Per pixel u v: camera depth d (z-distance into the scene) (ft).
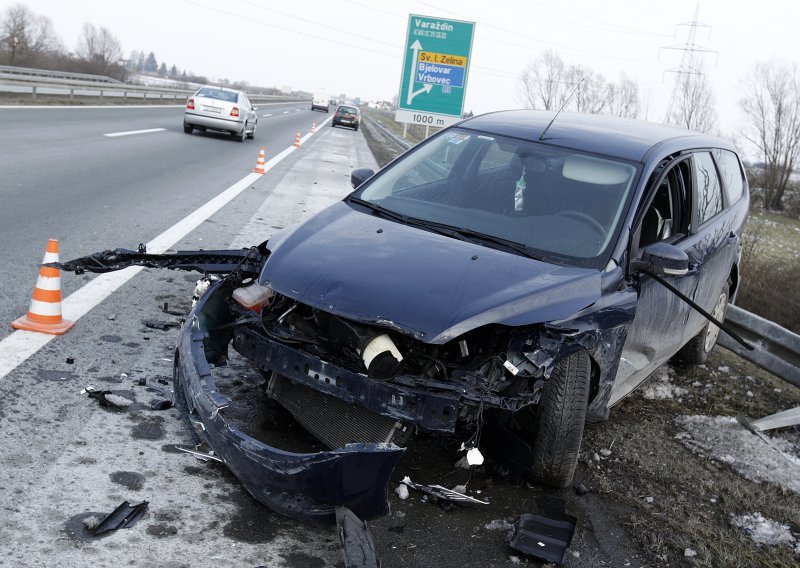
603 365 13.15
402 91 89.86
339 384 10.82
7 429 11.66
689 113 150.00
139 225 28.35
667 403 19.39
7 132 52.47
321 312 11.55
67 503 10.09
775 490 15.14
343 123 160.76
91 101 111.55
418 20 88.33
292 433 12.87
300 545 10.28
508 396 11.02
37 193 31.55
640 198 14.32
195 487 11.15
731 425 18.24
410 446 13.42
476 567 10.53
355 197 15.43
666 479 14.62
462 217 14.14
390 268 11.79
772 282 36.09
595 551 11.59
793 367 21.34
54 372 14.06
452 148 16.19
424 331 10.58
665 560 11.71
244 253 16.12
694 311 18.17
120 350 15.71
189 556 9.49
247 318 12.12
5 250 21.77
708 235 17.94
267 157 67.15
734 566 11.90
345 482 9.32
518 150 15.64
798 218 102.99
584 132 16.28
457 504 12.05
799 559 12.52
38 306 16.14
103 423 12.46
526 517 11.50
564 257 13.15
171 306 19.12
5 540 9.05
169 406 13.46
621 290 13.16
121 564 9.05
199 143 70.18
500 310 11.09
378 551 10.43
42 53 186.70
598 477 14.15
